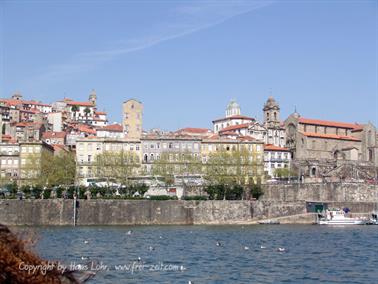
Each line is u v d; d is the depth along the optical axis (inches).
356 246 3922.2
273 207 7145.7
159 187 7598.4
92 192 6963.6
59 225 6289.4
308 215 7106.3
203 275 2534.5
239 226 6422.2
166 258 3134.8
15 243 1032.8
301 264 2942.9
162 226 6363.2
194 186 7662.4
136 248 3678.6
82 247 3693.4
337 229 5905.5
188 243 4074.8
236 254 3368.6
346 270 2736.2
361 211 7495.1
